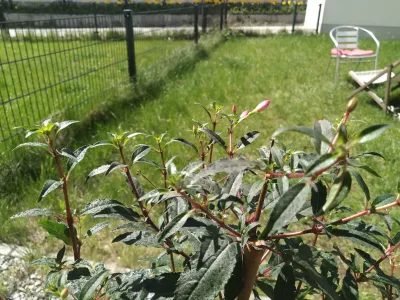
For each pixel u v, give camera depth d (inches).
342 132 23.3
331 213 45.0
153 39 265.1
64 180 36.1
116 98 177.8
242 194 40.9
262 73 244.8
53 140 35.4
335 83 219.6
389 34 437.1
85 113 158.9
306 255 32.0
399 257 80.8
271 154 30.0
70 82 198.7
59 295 32.5
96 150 127.4
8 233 91.6
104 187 109.9
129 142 136.1
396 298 46.8
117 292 37.4
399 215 98.7
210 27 417.1
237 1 669.3
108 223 41.2
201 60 283.9
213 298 26.2
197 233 31.2
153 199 39.3
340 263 84.0
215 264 27.6
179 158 126.7
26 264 82.4
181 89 201.3
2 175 110.9
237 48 342.3
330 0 430.9
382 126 21.9
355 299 35.3
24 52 303.6
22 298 74.5
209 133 38.4
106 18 197.6
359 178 29.2
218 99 190.9
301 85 219.8
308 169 21.7
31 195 104.7
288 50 330.6
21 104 168.4
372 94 186.4
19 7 633.6
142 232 39.2
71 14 602.2
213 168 26.5
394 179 117.3
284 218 22.0
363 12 432.1
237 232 30.7
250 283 32.6
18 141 124.4
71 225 37.7
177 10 295.1
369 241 34.4
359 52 232.1
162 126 152.0
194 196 36.0
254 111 38.4
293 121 166.9
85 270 38.6
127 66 208.1
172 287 33.7
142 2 641.6
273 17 645.9
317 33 442.6
